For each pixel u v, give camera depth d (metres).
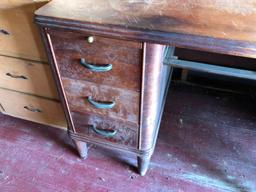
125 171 1.13
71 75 0.80
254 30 0.58
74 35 0.68
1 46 0.95
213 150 1.22
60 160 1.19
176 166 1.15
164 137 1.29
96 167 1.15
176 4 0.71
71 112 0.95
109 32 0.62
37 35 0.85
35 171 1.14
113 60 0.71
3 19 0.85
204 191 1.06
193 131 1.33
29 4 0.77
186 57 1.52
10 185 1.09
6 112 1.33
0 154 1.22
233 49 0.56
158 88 0.79
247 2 0.71
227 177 1.11
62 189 1.07
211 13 0.66
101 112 0.89
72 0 0.74
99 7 0.70
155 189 1.07
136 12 0.67
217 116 1.41
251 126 1.35
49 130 1.34
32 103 1.17
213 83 1.63
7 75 1.06
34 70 0.99
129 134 0.93
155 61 0.68
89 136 1.02
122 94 0.79
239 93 1.57
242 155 1.20
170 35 0.59
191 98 1.54
